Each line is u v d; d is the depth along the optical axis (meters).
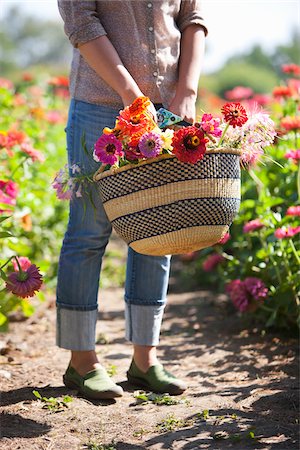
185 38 3.67
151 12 3.51
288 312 4.91
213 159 3.09
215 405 3.58
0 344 4.57
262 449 3.03
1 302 4.15
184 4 3.69
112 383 3.67
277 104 6.22
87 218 3.61
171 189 3.06
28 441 3.12
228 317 5.67
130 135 3.10
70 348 3.71
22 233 5.71
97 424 3.35
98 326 5.40
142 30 3.52
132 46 3.52
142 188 3.08
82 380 3.70
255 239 5.64
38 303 5.87
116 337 5.05
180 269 7.99
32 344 4.75
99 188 3.24
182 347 4.81
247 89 7.11
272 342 4.85
